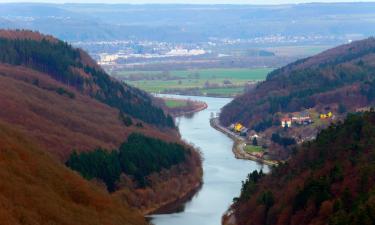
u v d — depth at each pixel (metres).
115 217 167.50
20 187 146.25
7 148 163.62
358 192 181.88
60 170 175.25
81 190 169.12
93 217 157.12
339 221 164.12
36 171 163.25
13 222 127.81
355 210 165.62
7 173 149.25
